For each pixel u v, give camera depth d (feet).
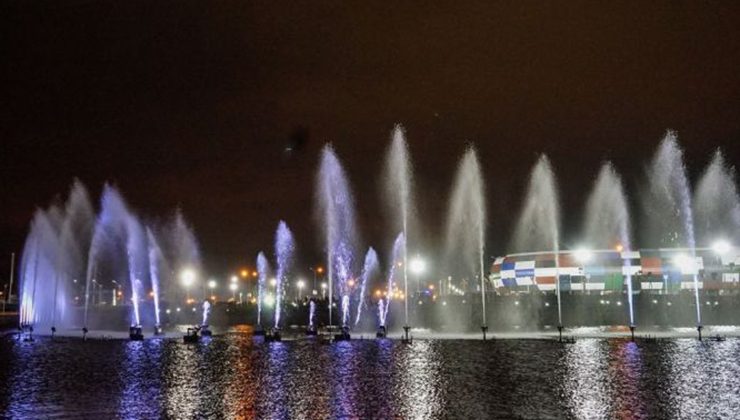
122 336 209.97
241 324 309.22
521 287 331.98
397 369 116.26
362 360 131.13
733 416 74.02
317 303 321.52
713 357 130.00
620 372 109.29
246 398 88.12
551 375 106.83
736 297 278.46
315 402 84.69
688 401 82.94
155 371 116.57
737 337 181.57
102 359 136.98
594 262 319.88
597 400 84.07
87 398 89.20
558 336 188.14
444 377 105.91
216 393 92.48
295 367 120.67
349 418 74.79
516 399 85.46
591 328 234.38
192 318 344.69
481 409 79.05
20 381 105.40
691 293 291.79
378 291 366.22
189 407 82.23
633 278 316.19
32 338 192.13
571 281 321.11
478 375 107.76
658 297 280.51
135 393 93.04
